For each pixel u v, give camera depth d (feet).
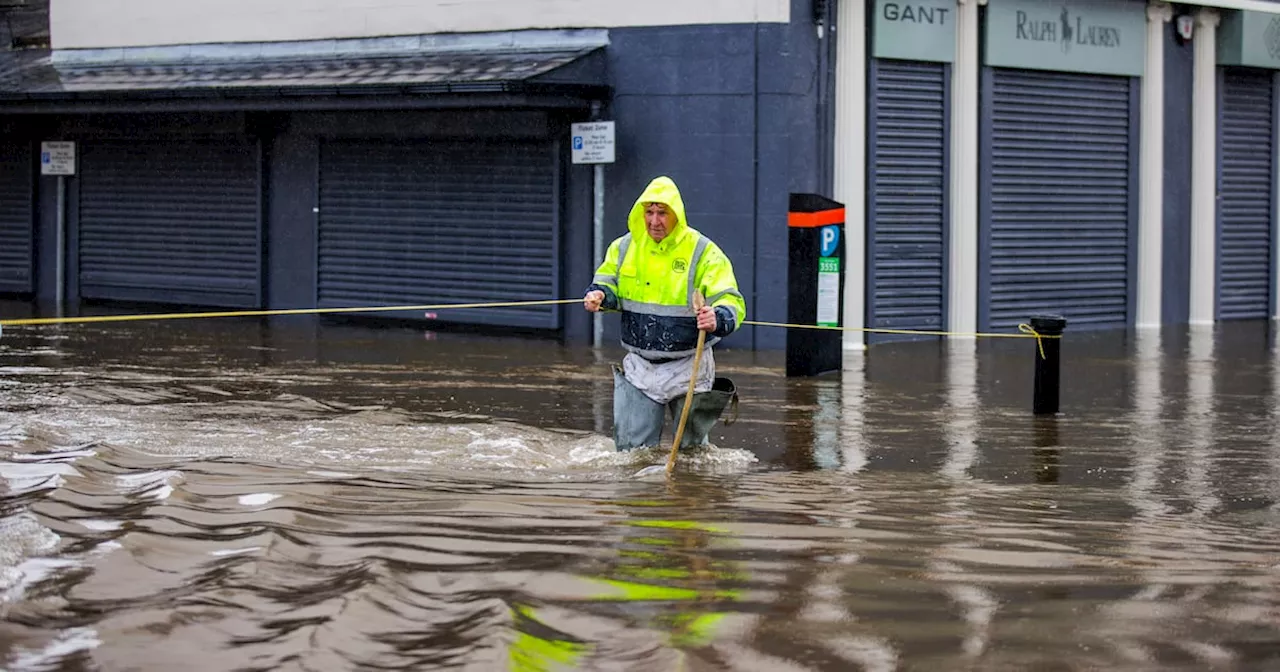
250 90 58.85
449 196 59.11
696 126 54.54
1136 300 64.75
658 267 30.14
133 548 19.75
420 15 59.47
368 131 59.98
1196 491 27.96
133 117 65.62
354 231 61.62
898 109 56.85
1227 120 67.41
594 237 56.18
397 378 44.16
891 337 57.41
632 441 30.89
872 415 38.27
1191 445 33.83
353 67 59.47
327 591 17.74
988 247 59.72
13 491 23.81
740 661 14.94
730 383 30.81
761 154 53.83
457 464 29.19
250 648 15.34
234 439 31.71
